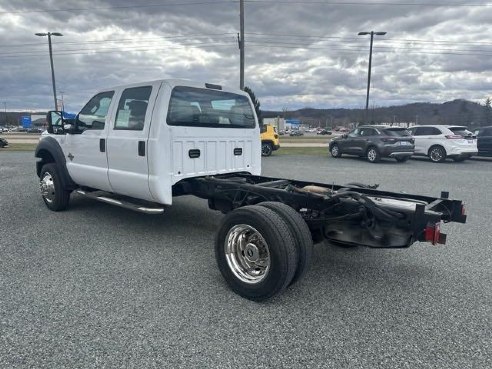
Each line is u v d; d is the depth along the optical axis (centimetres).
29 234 533
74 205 710
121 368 250
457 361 262
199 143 505
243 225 352
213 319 313
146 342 279
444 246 507
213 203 525
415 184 1016
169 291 363
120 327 298
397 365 256
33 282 376
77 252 464
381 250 491
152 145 457
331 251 488
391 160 1778
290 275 334
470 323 311
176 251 473
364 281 395
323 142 4006
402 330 300
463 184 1020
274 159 1781
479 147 1741
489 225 613
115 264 427
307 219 398
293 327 303
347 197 386
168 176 468
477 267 433
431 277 405
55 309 324
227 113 551
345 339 287
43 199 728
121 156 503
